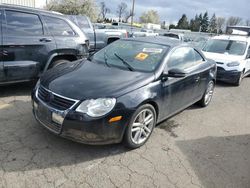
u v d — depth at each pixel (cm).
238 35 1075
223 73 807
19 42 471
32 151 325
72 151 334
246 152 382
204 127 458
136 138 349
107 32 991
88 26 912
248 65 901
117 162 321
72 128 303
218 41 938
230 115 536
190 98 477
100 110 303
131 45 452
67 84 331
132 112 325
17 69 476
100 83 332
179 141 393
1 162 298
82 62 427
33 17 504
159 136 402
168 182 295
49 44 516
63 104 310
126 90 326
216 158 356
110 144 357
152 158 338
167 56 405
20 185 266
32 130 375
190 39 2320
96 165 311
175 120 475
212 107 577
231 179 313
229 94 720
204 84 521
